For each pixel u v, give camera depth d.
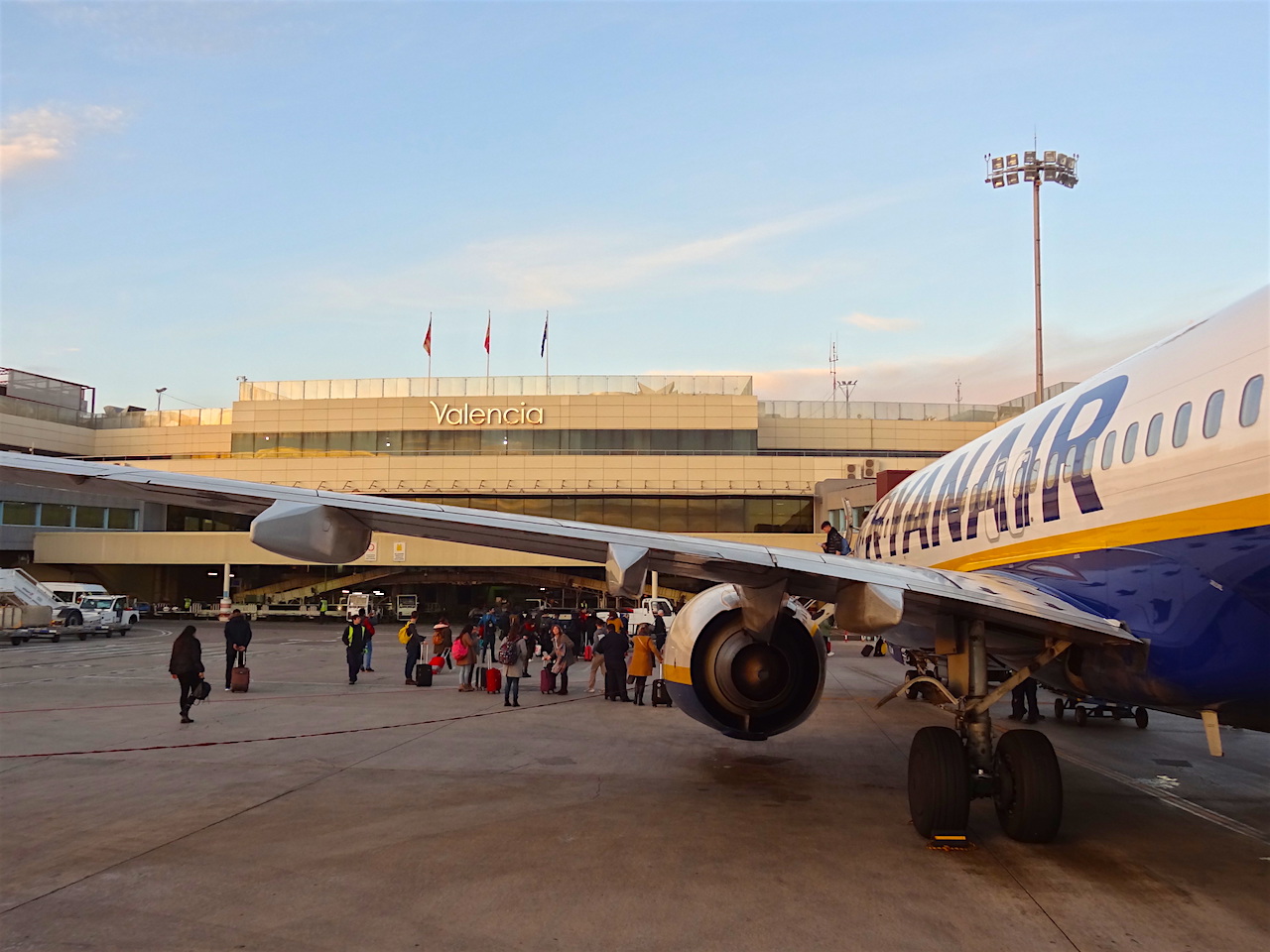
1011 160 35.41
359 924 5.20
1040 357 34.44
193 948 4.85
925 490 11.33
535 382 54.53
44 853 6.61
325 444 53.38
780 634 8.68
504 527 6.28
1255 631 5.54
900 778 9.58
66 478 6.27
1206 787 9.38
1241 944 4.98
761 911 5.46
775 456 52.75
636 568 6.07
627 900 5.63
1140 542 6.34
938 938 5.05
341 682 20.42
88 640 36.66
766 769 10.15
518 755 10.92
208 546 49.75
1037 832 6.89
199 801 8.32
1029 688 15.05
